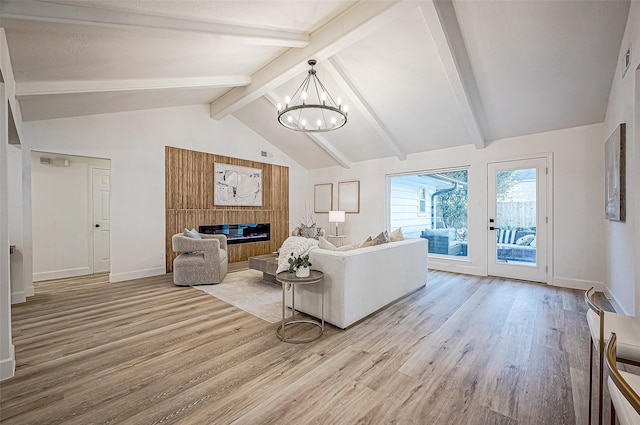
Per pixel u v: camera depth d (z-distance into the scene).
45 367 2.03
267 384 1.85
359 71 4.08
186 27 2.53
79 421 1.52
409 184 6.20
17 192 3.46
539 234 4.42
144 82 3.67
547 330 2.67
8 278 1.92
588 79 3.38
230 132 6.20
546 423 1.51
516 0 2.71
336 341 2.46
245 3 2.44
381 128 5.14
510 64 3.39
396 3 2.62
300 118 5.48
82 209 5.07
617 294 3.23
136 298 3.64
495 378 1.92
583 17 2.75
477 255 5.02
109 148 4.47
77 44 2.51
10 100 2.43
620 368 2.00
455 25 3.08
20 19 1.93
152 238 4.95
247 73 4.41
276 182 7.20
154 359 2.15
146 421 1.52
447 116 4.55
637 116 2.30
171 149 5.23
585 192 4.04
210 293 3.87
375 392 1.77
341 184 7.21
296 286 3.12
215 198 5.90
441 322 2.87
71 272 4.93
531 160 4.49
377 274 3.11
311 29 3.24
